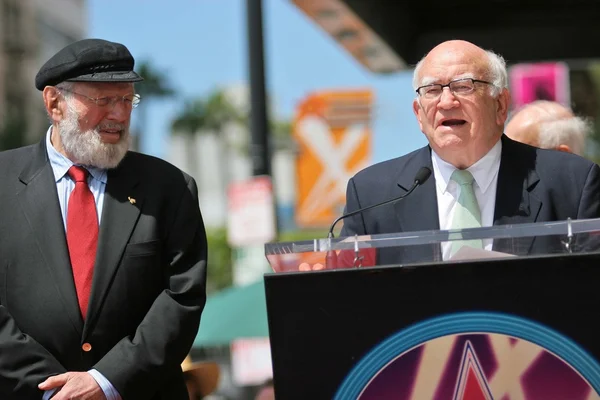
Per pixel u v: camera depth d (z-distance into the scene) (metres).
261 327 11.70
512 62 13.55
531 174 5.66
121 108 5.66
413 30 13.62
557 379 4.19
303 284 4.29
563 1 13.34
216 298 12.39
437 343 4.24
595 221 4.27
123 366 5.28
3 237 5.54
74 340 5.41
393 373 4.26
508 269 4.20
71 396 5.18
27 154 5.84
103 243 5.53
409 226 5.71
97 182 5.74
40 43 71.56
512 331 4.21
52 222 5.55
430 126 5.70
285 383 4.32
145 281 5.55
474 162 5.70
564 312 4.18
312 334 4.29
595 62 13.52
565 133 7.21
